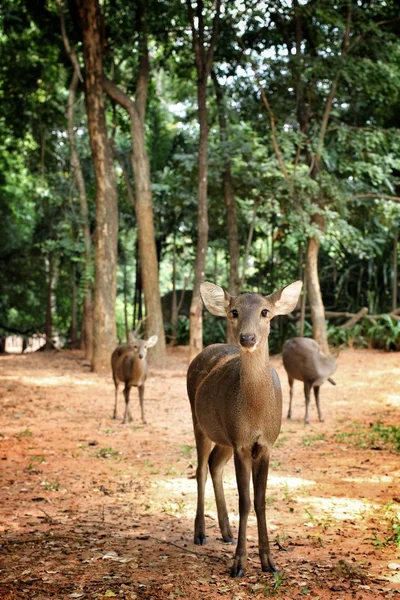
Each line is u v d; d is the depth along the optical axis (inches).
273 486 314.8
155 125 1195.3
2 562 216.5
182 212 1159.6
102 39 906.7
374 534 238.8
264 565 208.5
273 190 889.5
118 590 192.5
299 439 438.3
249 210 1050.1
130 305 1649.9
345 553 223.1
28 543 236.1
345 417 523.8
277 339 1041.5
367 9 919.0
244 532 207.5
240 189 960.9
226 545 236.8
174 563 216.8
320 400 610.9
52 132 1224.8
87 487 319.6
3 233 1411.2
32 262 1421.0
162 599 186.9
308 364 498.0
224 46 940.0
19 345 2026.3
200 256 834.8
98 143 877.8
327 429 475.2
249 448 208.7
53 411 568.7
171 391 684.1
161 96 1256.8
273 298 209.5
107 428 491.2
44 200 1291.8
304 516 267.1
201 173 837.2
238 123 924.0
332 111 868.0
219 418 221.1
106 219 876.6
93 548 231.1
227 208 937.5
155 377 791.7
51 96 1171.9
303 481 323.9
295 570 208.8
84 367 927.7
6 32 1063.6
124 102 919.0
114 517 271.0
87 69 874.8
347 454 386.0
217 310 216.2
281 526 255.4
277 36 976.3
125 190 1218.6
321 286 1181.7
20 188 1429.6
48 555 223.5
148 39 975.0
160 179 1167.6
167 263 1809.8
